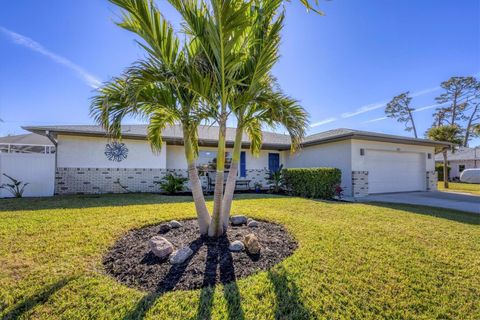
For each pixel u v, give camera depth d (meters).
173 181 11.40
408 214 6.61
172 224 4.95
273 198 9.79
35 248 3.73
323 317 2.21
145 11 3.31
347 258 3.45
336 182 10.59
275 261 3.39
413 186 13.56
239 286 2.70
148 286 2.72
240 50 3.86
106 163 11.59
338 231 4.78
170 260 3.30
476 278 2.92
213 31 3.26
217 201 4.25
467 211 7.30
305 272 3.02
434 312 2.30
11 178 9.67
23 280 2.78
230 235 4.42
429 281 2.84
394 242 4.16
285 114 3.95
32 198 9.21
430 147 14.20
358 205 8.15
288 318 2.20
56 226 4.88
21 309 2.27
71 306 2.33
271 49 3.72
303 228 4.96
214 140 12.61
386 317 2.22
